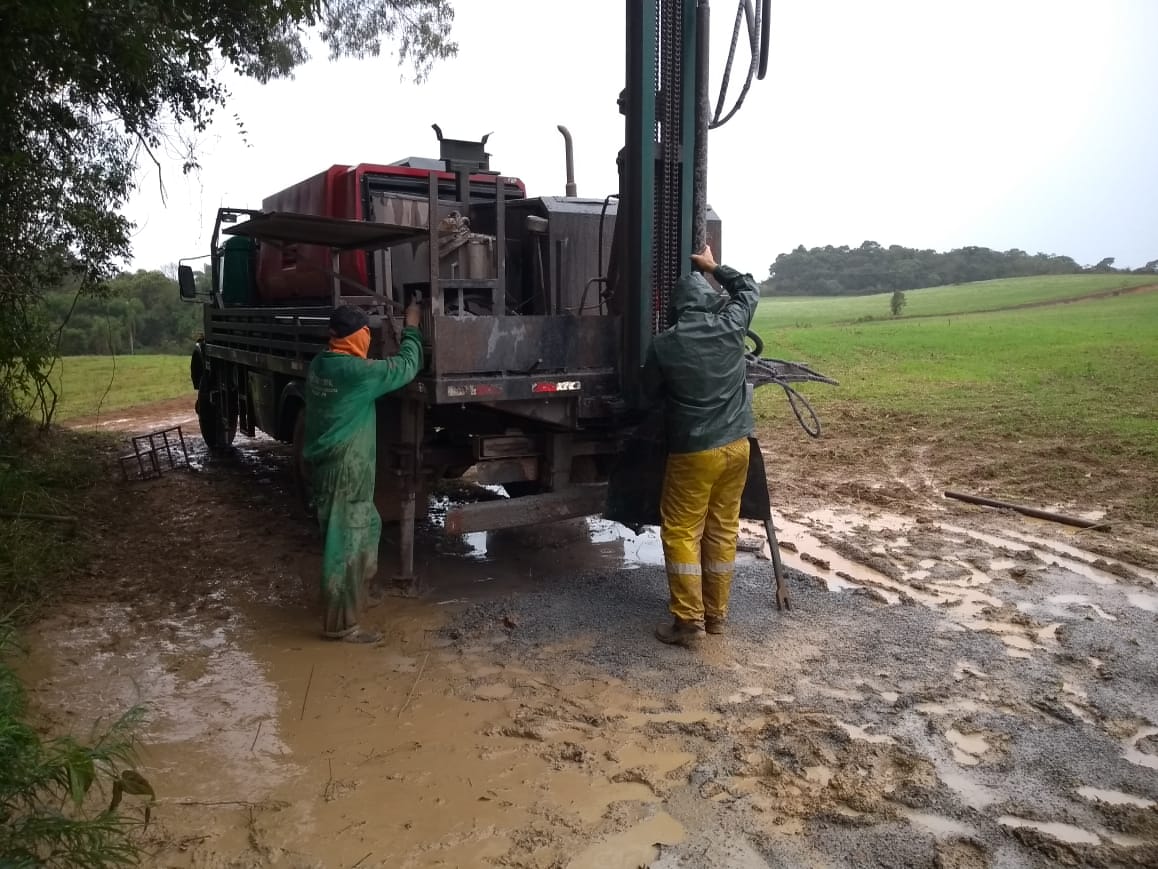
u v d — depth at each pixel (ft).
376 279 23.11
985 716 13.43
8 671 10.94
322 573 16.88
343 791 11.74
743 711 13.74
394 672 15.53
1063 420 37.93
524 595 19.13
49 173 30.04
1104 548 21.72
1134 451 31.86
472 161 23.35
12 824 8.91
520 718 13.65
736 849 10.33
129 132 31.22
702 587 16.87
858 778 11.70
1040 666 15.25
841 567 21.01
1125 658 15.40
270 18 28.53
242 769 12.33
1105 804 11.03
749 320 16.44
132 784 9.23
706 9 18.13
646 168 17.90
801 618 17.58
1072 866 9.88
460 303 18.24
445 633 17.22
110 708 14.23
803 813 10.99
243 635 17.30
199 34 27.94
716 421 15.80
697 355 15.62
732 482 16.44
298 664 15.92
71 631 17.44
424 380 17.35
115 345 94.79
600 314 21.06
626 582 19.94
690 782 11.77
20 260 31.27
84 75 26.21
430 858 10.27
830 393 50.42
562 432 19.36
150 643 16.90
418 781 11.96
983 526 24.12
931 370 59.67
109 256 33.47
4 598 18.53
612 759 12.40
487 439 18.99
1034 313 133.90
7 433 33.60
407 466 19.03
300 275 28.53
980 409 42.27
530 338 17.95
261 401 28.99
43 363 32.45
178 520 25.73
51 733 13.26
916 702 13.93
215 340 34.24
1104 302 161.17
